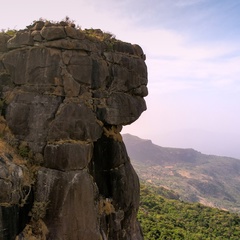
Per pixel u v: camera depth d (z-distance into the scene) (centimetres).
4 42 1376
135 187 1591
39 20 1351
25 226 1156
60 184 1195
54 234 1163
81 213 1210
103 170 1456
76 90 1294
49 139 1234
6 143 1249
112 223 1436
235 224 6844
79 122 1273
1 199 1077
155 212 6838
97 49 1391
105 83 1416
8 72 1349
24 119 1274
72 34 1284
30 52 1294
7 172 1111
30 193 1183
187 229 5888
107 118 1394
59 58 1277
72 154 1220
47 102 1264
